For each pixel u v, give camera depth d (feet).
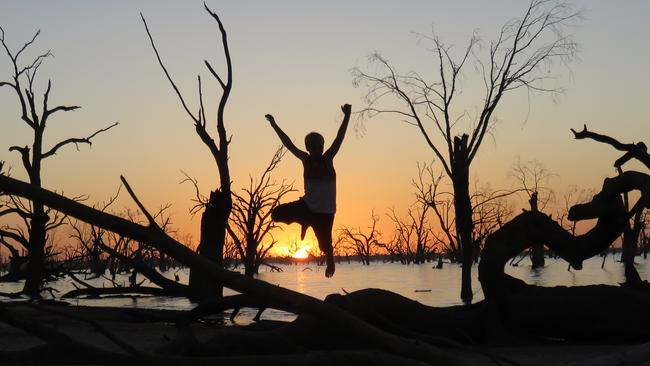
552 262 277.64
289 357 15.84
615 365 23.43
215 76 67.46
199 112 66.28
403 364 16.94
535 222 28.73
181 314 24.82
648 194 27.63
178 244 14.19
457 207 97.30
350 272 222.89
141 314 24.59
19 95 95.71
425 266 291.58
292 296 15.12
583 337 27.89
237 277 14.69
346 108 27.89
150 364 14.40
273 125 27.94
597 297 27.89
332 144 27.78
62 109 97.66
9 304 15.39
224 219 61.67
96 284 118.73
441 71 104.01
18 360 15.61
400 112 106.22
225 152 66.18
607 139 38.47
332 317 15.43
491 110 99.09
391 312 26.40
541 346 27.91
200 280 54.60
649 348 24.25
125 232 13.74
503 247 28.45
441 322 27.37
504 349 27.25
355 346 24.04
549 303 27.66
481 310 28.14
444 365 16.57
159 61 67.67
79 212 13.39
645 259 294.25
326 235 27.20
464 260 94.53
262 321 26.89
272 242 180.24
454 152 98.94
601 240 28.84
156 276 30.58
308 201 26.94
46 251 119.03
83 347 13.96
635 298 28.07
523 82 101.76
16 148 95.50
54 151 96.84
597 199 28.71
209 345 22.49
